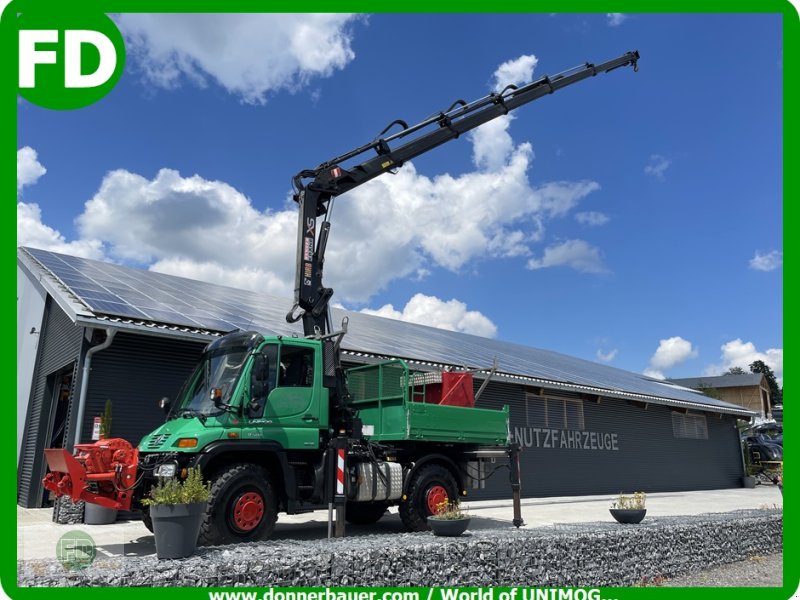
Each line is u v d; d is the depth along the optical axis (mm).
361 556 5230
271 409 7496
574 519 11312
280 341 7832
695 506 15336
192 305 12305
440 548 5684
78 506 9242
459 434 9219
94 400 9977
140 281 13508
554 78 11859
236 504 6746
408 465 8906
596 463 18750
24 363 14148
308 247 9242
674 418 22922
